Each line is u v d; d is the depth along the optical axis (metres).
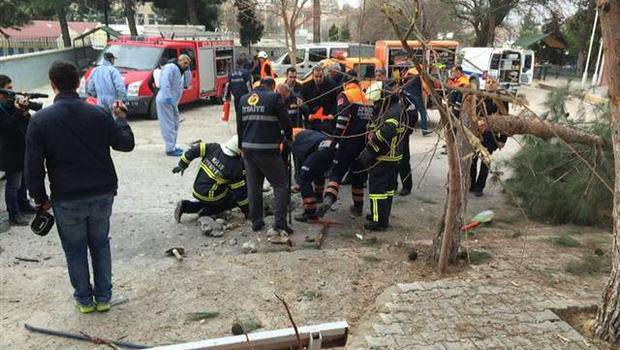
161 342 3.59
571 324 3.74
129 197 6.98
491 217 6.06
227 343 2.60
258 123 5.28
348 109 6.11
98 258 3.89
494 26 21.12
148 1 34.78
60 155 3.56
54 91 3.65
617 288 3.39
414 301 3.95
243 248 5.30
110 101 10.07
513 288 4.19
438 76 3.82
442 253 4.53
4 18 31.11
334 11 18.41
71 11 49.97
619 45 3.10
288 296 4.25
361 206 6.56
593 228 6.35
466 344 3.38
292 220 6.26
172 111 9.36
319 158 5.95
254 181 5.62
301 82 7.99
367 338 3.45
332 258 4.98
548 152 6.56
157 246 5.40
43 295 4.21
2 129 5.38
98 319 3.87
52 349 3.50
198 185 5.95
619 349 3.38
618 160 3.29
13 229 5.68
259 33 33.94
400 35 3.53
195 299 4.19
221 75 18.09
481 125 4.62
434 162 9.77
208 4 34.19
